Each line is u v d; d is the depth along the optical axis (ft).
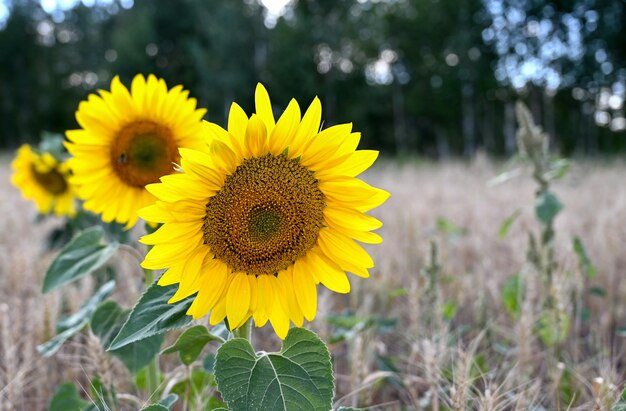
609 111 137.59
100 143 11.09
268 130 7.45
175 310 7.39
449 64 129.70
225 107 128.06
